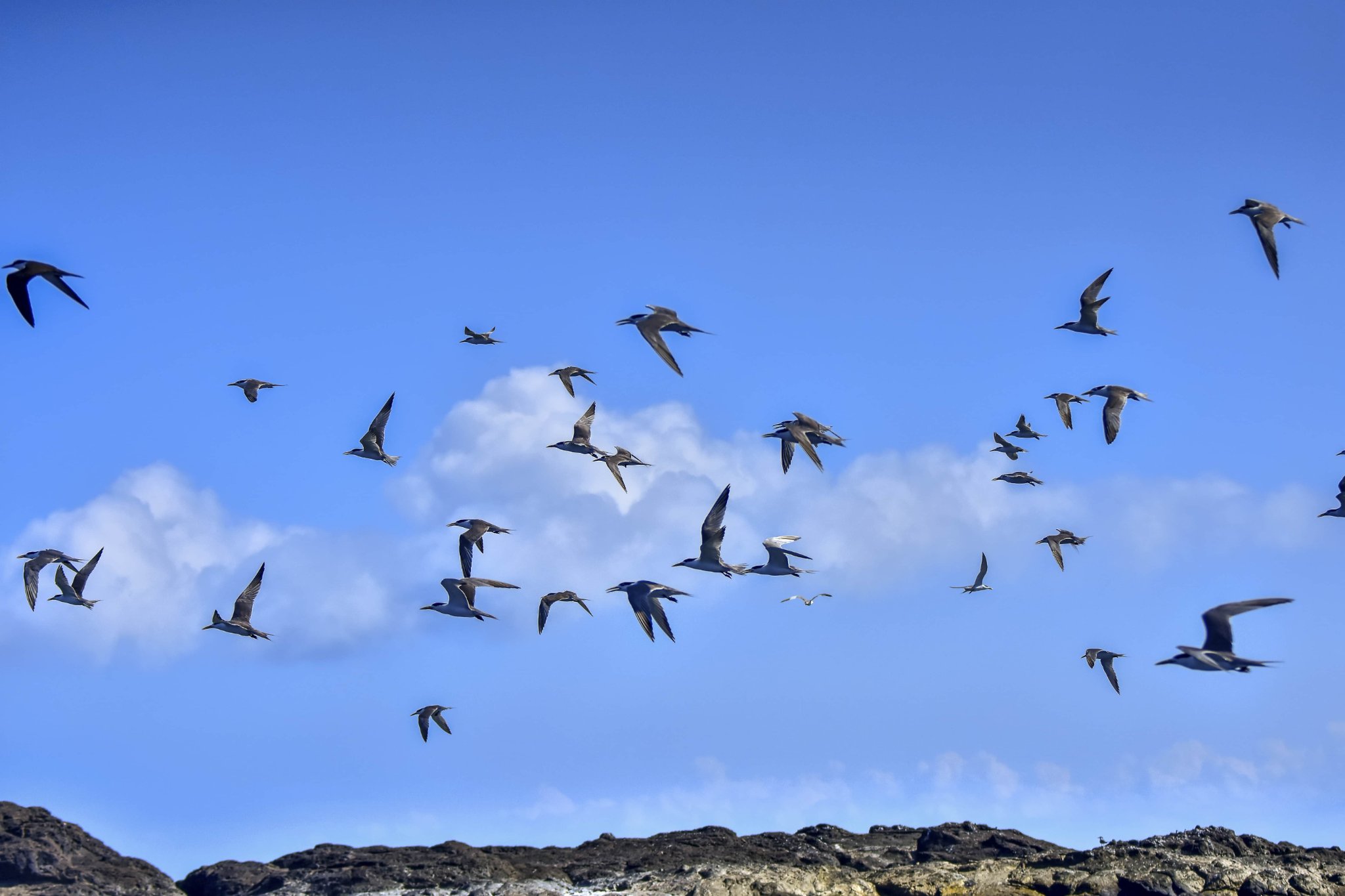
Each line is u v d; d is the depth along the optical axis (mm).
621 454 56750
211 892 59875
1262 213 44250
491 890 56875
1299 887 58219
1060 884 58594
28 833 58062
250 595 51906
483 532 55500
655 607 49312
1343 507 51781
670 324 45344
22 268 42812
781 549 49531
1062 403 60906
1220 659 33500
